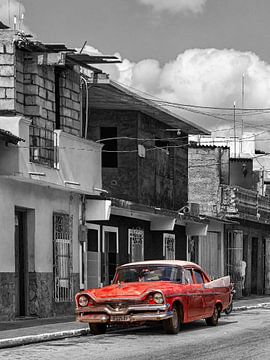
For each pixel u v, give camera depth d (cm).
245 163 5131
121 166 3422
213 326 2273
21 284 2441
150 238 3462
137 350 1647
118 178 3416
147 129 3559
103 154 3422
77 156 2634
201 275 2212
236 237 4528
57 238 2616
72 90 2719
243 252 4734
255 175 5484
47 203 2541
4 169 2225
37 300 2453
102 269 2966
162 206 3762
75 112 2739
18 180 2330
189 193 4594
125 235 3173
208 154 4666
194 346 1719
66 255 2664
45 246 2520
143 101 3206
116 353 1592
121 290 1964
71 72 2708
